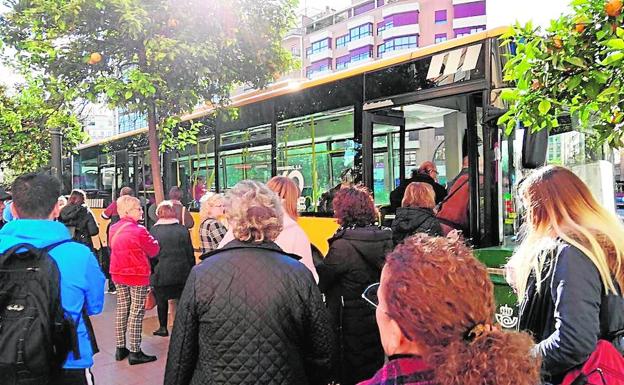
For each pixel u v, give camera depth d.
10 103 11.09
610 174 4.85
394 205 5.58
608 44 2.41
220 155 8.15
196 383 2.19
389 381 1.25
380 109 5.64
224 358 2.14
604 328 2.09
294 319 2.25
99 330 6.52
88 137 12.16
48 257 2.54
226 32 6.27
